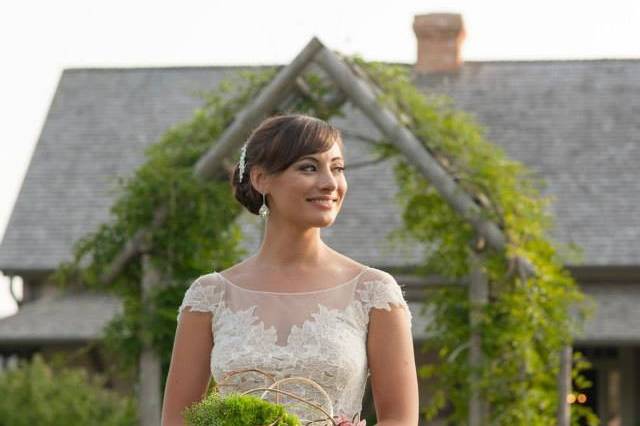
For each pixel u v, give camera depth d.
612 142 23.08
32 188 23.38
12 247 22.16
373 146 11.50
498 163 11.07
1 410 17.58
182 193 11.53
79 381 17.97
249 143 4.43
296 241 4.44
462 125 11.18
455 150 11.08
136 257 11.82
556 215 21.55
